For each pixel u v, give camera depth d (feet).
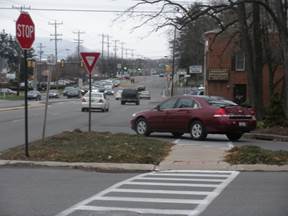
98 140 57.47
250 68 101.40
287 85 91.35
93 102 156.56
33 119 114.11
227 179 37.91
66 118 120.98
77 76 570.05
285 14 99.66
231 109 66.49
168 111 71.26
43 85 458.09
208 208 27.84
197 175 40.14
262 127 86.58
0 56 549.54
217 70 186.50
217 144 62.34
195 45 338.95
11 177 38.65
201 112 67.67
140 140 58.34
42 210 27.30
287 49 91.15
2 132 79.15
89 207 28.07
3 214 26.37
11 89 412.98
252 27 110.63
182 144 60.59
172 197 30.91
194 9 98.12
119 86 538.88
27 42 46.47
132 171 42.55
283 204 28.78
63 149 50.60
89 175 40.04
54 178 38.29
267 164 44.39
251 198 30.50
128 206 28.37
